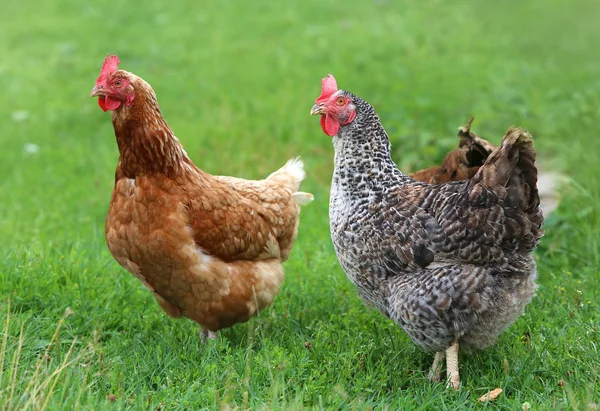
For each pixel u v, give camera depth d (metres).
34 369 2.71
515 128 2.64
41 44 5.74
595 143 3.73
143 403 2.63
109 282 3.07
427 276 2.70
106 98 2.75
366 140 2.78
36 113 4.56
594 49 4.88
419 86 4.36
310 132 4.06
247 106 4.42
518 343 2.84
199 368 2.76
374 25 5.81
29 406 2.56
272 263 2.91
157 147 2.76
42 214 3.53
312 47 5.37
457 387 2.72
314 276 3.15
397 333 2.92
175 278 2.80
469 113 3.88
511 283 2.71
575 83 4.30
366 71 4.76
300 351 2.81
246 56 5.33
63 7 6.75
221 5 6.66
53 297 2.98
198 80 4.91
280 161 3.82
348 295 3.07
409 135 3.76
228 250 2.83
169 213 2.77
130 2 6.82
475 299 2.68
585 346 2.82
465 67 4.67
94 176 3.79
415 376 2.78
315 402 2.65
